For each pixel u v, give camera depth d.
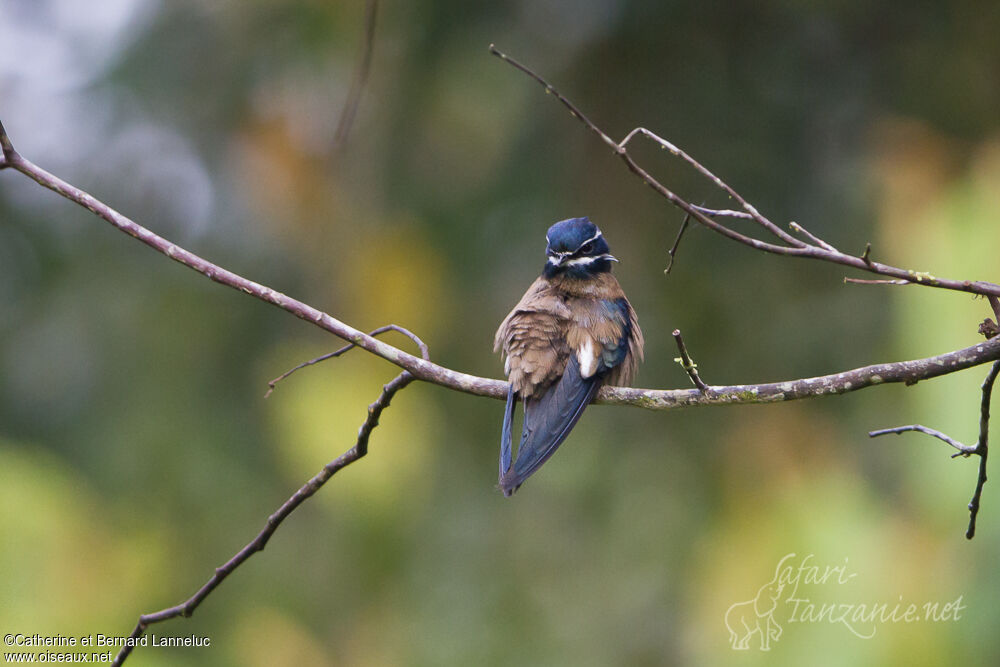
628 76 13.11
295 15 13.75
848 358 12.39
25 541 10.39
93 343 13.85
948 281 6.23
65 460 13.36
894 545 9.01
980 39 13.16
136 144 14.48
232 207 14.20
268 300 6.92
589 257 8.91
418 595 13.09
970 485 8.28
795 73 13.20
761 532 10.05
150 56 14.47
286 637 12.38
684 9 12.94
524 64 13.31
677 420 13.13
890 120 12.71
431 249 13.49
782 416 12.23
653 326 12.94
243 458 13.28
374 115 13.67
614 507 13.16
